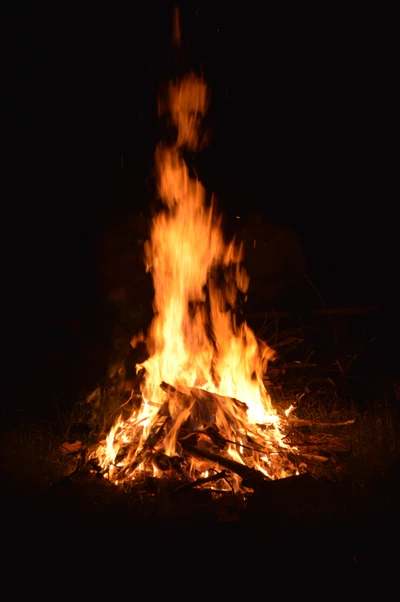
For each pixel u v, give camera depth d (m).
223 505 3.64
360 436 4.79
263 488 3.60
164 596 2.95
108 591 3.00
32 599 2.99
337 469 4.23
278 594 2.95
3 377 7.71
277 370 6.03
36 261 9.24
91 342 6.66
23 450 4.65
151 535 3.37
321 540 3.31
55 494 3.89
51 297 9.12
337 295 8.94
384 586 3.00
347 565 3.13
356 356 6.21
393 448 4.49
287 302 6.79
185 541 3.30
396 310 8.63
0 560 3.26
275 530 3.35
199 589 2.98
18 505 3.78
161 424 4.42
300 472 4.19
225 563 3.13
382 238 8.73
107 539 3.37
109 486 4.03
